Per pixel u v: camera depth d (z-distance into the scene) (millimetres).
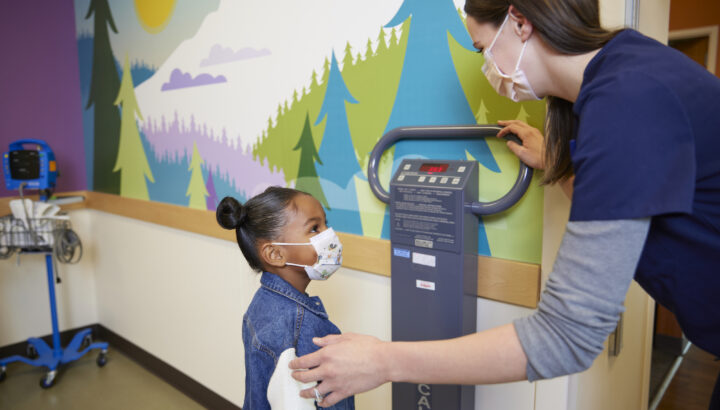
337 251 995
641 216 567
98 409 2318
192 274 2287
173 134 2281
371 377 754
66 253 2645
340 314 1649
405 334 1251
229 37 1900
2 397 2445
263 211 963
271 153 1812
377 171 1368
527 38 771
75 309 3088
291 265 987
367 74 1451
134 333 2824
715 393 812
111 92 2686
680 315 711
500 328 709
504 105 1187
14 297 2840
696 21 2965
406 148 1393
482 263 1258
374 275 1519
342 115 1539
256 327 933
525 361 670
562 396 1142
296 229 957
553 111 916
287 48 1678
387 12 1370
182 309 2395
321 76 1581
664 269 679
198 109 2117
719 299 648
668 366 2672
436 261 1169
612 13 1070
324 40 1552
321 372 768
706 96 601
